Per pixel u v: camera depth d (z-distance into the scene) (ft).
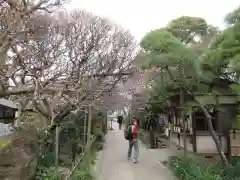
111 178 34.09
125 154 49.06
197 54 37.32
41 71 27.22
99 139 59.72
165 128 64.23
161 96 50.49
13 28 21.30
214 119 44.39
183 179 31.30
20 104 30.17
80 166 33.60
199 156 41.65
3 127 50.11
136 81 54.75
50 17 30.37
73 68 33.60
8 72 25.27
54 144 36.99
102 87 38.83
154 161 42.55
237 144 42.75
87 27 48.80
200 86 40.09
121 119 103.45
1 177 23.73
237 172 32.86
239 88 39.93
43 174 27.86
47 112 28.30
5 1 21.97
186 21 52.26
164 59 34.30
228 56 36.27
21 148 26.05
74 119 45.44
